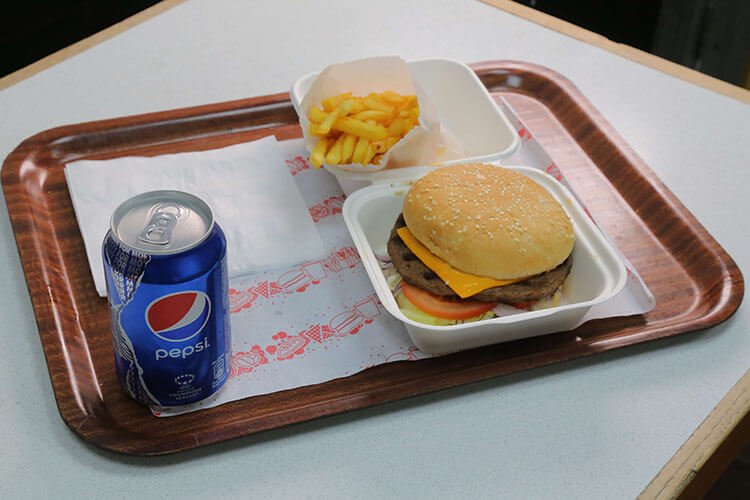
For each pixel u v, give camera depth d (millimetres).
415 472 818
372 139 1113
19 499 772
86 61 1410
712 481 917
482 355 946
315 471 815
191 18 1539
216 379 854
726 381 937
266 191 1172
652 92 1436
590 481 816
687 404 904
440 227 958
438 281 960
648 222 1161
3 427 836
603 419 882
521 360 924
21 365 904
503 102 1363
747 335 1001
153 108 1309
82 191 1126
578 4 2129
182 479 799
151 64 1412
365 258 956
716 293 1044
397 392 879
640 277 1072
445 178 1021
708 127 1358
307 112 1171
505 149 1180
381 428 863
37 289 974
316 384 910
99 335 951
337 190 1202
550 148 1300
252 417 863
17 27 2084
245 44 1479
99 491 785
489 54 1497
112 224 758
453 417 878
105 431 824
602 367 946
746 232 1151
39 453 815
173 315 768
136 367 812
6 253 1043
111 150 1239
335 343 961
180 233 757
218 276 786
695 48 1988
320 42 1498
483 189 999
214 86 1368
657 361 958
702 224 1156
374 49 1487
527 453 842
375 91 1195
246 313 996
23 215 1077
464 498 795
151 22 1519
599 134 1301
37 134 1215
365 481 808
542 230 954
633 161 1240
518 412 887
